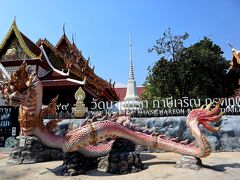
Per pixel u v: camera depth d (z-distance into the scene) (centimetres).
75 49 3284
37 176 1181
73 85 2716
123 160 1205
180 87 3506
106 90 3975
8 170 1342
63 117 2138
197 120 1331
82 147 1236
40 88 1288
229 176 1103
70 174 1160
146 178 1077
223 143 2033
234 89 3741
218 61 3509
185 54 3444
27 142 1580
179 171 1177
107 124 1287
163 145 1385
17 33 2827
